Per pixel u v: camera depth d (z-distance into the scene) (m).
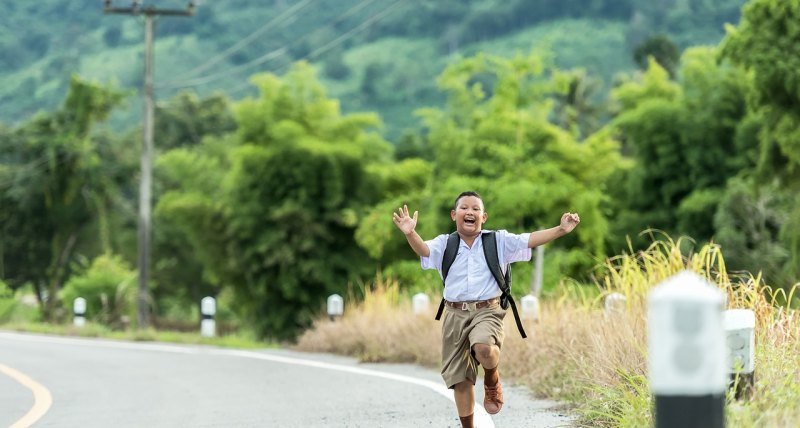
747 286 22.28
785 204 71.38
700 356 8.77
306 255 81.25
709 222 86.56
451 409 23.59
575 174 67.56
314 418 23.08
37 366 42.19
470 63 69.81
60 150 127.88
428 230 69.31
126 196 151.00
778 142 55.84
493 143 65.31
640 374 20.47
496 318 17.19
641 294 24.98
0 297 106.75
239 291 87.06
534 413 22.23
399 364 39.84
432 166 81.88
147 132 78.75
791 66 52.38
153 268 149.38
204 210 84.94
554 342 28.05
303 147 79.94
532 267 63.62
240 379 34.56
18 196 128.25
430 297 46.94
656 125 89.44
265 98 84.62
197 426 22.36
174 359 45.25
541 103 68.19
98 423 23.42
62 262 135.62
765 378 17.17
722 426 8.84
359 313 49.94
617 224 91.44
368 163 83.75
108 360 45.16
